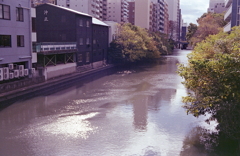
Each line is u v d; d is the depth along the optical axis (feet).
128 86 112.47
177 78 135.13
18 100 84.79
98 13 321.32
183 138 55.47
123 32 200.54
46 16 147.54
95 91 101.65
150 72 158.81
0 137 55.16
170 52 338.75
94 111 74.49
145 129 60.64
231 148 50.16
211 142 53.11
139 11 353.92
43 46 108.58
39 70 109.29
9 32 91.86
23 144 51.80
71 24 143.64
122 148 50.34
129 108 78.13
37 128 60.44
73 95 94.32
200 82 45.88
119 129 60.34
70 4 283.79
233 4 109.81
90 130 59.52
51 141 53.21
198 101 52.11
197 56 65.72
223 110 45.14
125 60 212.43
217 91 44.68
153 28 395.75
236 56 42.98
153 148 50.47
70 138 54.85
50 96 92.02
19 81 89.97
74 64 140.36
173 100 88.33
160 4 440.86
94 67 169.27
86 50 156.46
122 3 382.22
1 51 87.97
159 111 75.41
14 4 93.81
